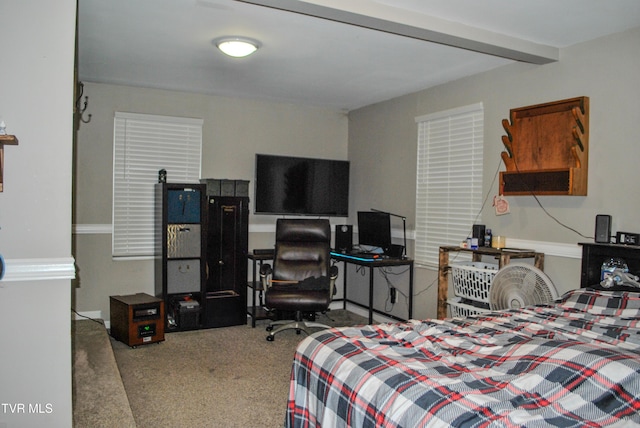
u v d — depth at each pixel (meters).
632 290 2.68
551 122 3.43
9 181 2.02
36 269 2.04
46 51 2.05
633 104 2.98
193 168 5.06
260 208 5.20
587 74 3.23
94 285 4.70
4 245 2.02
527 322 2.45
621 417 1.51
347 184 5.61
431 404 1.53
